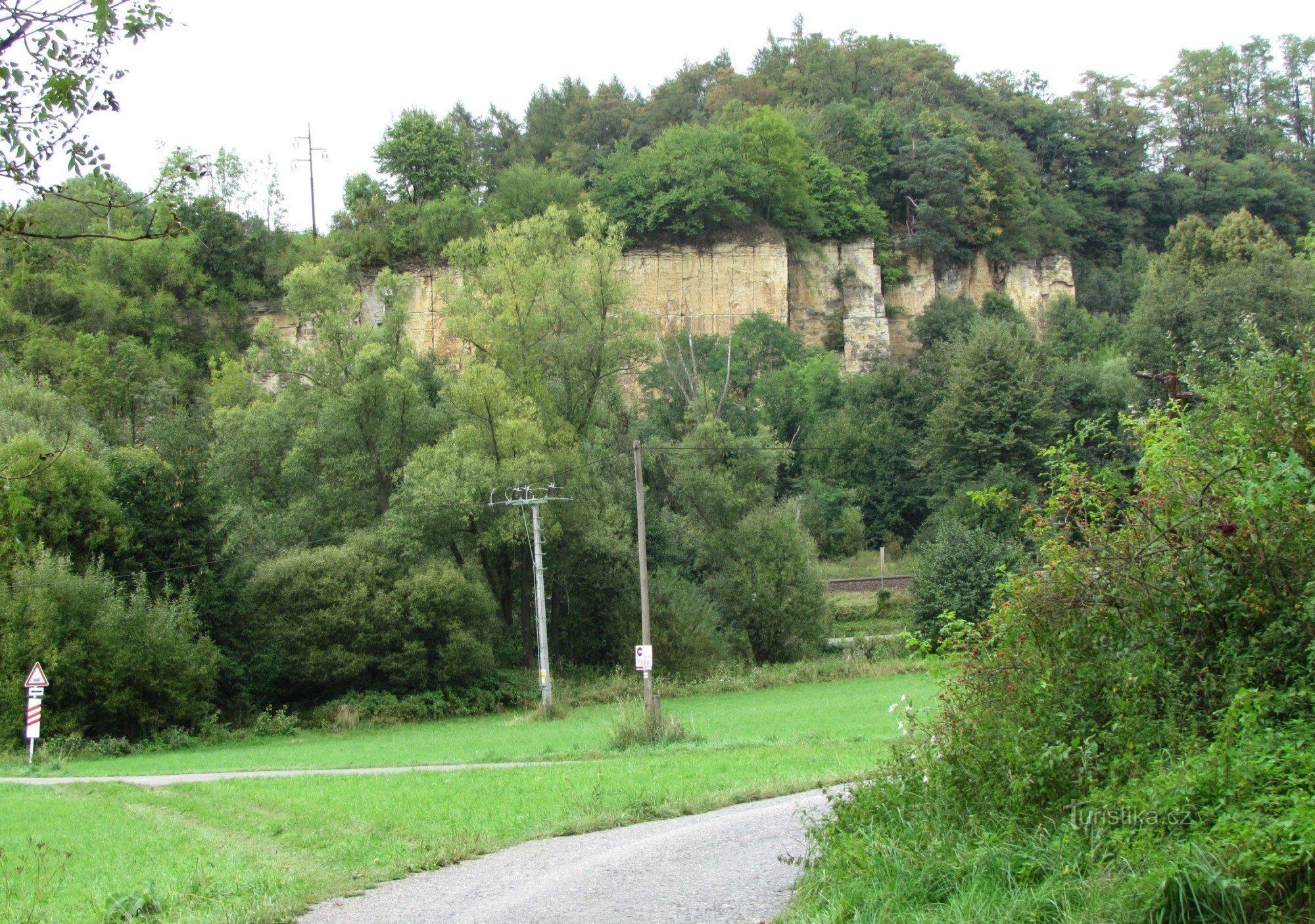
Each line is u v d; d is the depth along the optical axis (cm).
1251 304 6444
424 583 4709
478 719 4684
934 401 8494
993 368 6850
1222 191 12938
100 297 7388
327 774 2800
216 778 2817
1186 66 14612
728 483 5709
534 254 5441
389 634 4738
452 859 1399
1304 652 904
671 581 5559
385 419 5375
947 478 6900
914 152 11719
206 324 8269
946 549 5450
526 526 4806
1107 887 753
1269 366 1035
